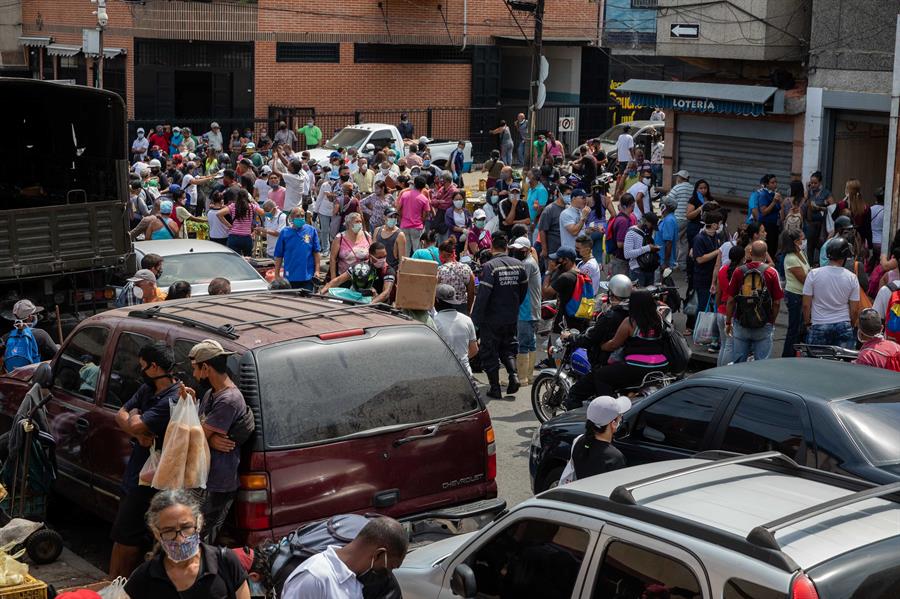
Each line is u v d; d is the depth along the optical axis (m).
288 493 6.62
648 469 5.30
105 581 6.89
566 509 4.76
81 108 14.92
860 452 6.40
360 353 7.12
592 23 39.44
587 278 12.67
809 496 4.63
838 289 11.40
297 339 7.00
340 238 14.85
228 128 37.44
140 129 32.62
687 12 20.58
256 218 20.36
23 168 16.02
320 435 6.77
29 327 10.94
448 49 39.28
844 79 18.33
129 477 6.93
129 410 6.93
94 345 8.26
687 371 13.71
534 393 11.73
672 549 4.21
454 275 12.70
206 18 36.62
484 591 5.11
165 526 4.69
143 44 36.56
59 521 9.11
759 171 20.88
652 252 15.09
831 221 17.08
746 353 11.88
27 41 38.91
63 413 8.35
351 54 38.03
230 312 7.77
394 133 31.78
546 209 17.27
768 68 20.27
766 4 19.09
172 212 18.09
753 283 11.59
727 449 7.08
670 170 22.78
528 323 13.03
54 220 13.13
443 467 7.25
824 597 3.79
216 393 6.52
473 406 7.47
